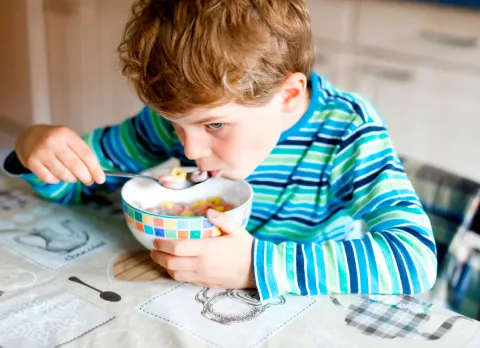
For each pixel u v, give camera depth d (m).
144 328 0.67
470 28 1.77
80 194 0.98
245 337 0.66
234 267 0.75
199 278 0.75
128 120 1.07
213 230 0.77
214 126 0.77
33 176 0.95
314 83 0.95
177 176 0.90
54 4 2.62
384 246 0.78
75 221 0.93
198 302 0.73
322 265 0.76
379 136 0.92
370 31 1.96
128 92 2.52
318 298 0.75
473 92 1.83
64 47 2.67
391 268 0.76
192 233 0.76
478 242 0.99
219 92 0.72
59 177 0.87
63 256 0.82
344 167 0.92
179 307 0.71
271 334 0.67
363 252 0.77
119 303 0.72
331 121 0.93
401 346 0.66
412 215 0.83
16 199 0.99
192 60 0.70
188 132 0.78
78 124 2.79
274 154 0.95
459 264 1.00
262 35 0.73
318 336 0.67
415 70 1.91
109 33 2.48
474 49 1.78
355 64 2.03
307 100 0.94
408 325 0.70
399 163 0.91
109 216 0.95
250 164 0.82
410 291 0.76
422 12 1.84
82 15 2.54
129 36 0.77
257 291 0.75
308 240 0.94
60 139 0.88
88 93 2.68
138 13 0.78
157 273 0.79
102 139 1.05
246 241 0.77
